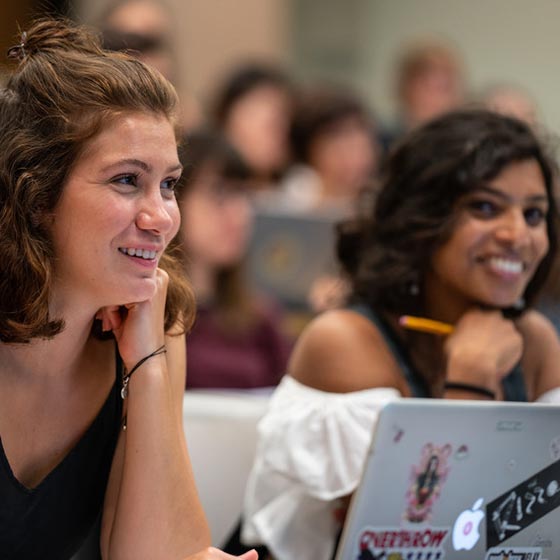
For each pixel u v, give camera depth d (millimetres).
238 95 11414
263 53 14953
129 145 3879
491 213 5051
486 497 4000
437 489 3896
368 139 11078
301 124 11031
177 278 4480
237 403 5648
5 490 4145
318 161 10953
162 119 3967
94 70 3908
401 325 5215
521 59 15625
